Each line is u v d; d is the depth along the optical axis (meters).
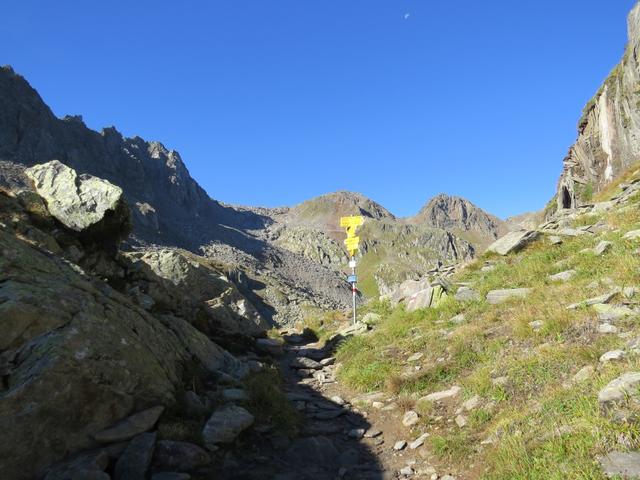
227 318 15.39
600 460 4.68
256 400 8.62
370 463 7.08
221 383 9.26
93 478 5.34
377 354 11.83
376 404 9.24
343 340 14.79
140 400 6.73
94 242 11.05
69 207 10.62
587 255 12.80
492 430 6.66
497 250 17.45
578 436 5.25
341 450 7.59
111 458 5.98
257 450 7.16
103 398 6.23
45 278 7.09
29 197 10.38
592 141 45.25
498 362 8.62
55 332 6.20
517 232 18.08
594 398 5.92
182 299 13.43
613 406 5.40
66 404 5.82
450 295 14.22
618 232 13.74
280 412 8.44
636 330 7.66
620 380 5.68
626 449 4.73
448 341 10.81
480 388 7.94
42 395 5.60
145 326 8.32
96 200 10.93
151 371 7.15
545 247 15.86
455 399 8.32
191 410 7.43
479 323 11.05
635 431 4.87
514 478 5.23
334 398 10.09
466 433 7.05
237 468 6.48
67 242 10.34
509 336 9.69
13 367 5.82
